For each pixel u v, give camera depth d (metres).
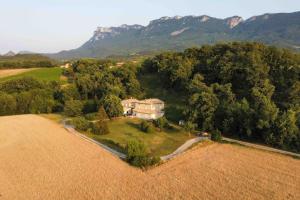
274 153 75.62
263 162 69.31
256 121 86.25
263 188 56.62
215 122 95.00
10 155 76.19
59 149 80.00
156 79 154.75
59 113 136.75
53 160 72.06
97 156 74.44
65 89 148.62
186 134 92.56
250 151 77.06
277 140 80.88
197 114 96.94
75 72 192.88
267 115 84.00
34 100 139.62
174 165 68.12
